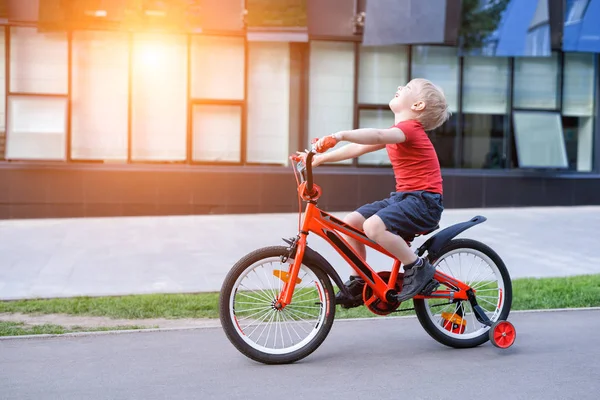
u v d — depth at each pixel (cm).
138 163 1252
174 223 1144
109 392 380
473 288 487
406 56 1326
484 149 1358
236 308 557
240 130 1280
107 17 1216
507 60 1356
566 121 1386
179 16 1234
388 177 1314
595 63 1391
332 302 443
